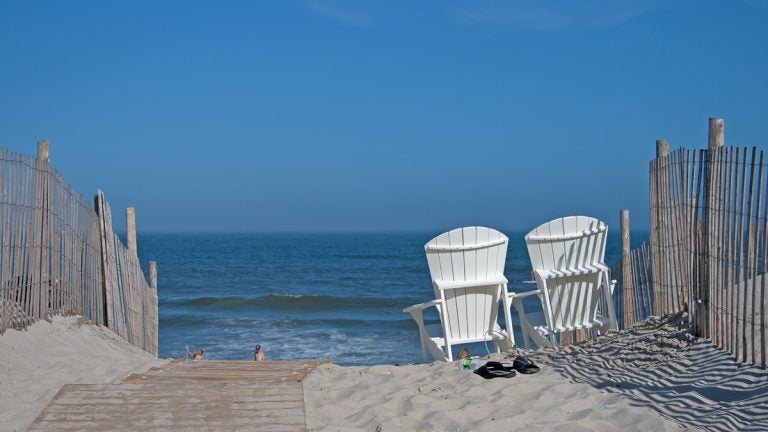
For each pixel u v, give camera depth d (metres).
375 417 5.07
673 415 4.52
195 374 6.29
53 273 7.67
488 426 4.69
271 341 17.77
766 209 4.87
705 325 6.04
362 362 14.91
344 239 110.81
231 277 38.53
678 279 7.11
